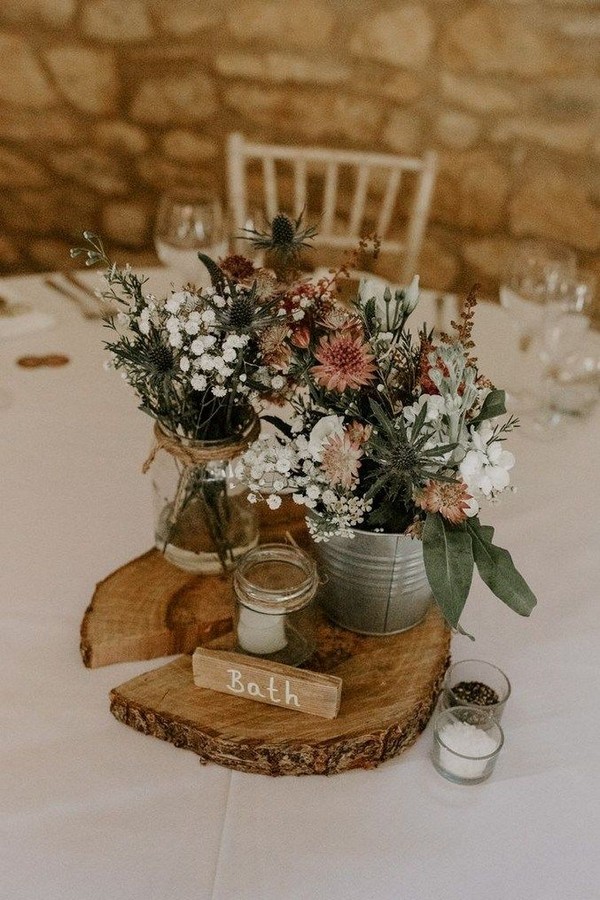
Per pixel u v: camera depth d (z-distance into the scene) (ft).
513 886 2.31
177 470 2.92
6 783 2.50
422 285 8.61
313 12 7.50
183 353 2.59
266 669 2.61
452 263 8.36
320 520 2.52
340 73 7.76
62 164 8.63
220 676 2.68
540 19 6.95
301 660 2.78
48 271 9.34
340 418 2.44
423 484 2.42
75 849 2.35
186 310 2.59
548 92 7.24
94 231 9.02
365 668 2.81
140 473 3.78
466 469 2.28
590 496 3.79
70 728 2.67
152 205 8.79
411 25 7.34
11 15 7.77
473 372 2.39
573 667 2.97
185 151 8.41
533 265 4.40
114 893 2.25
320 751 2.53
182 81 8.04
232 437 2.81
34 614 3.05
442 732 2.59
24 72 8.07
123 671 2.87
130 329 2.66
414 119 7.79
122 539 3.41
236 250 5.90
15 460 3.80
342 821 2.45
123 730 2.69
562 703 2.84
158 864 2.32
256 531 3.16
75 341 4.64
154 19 7.72
